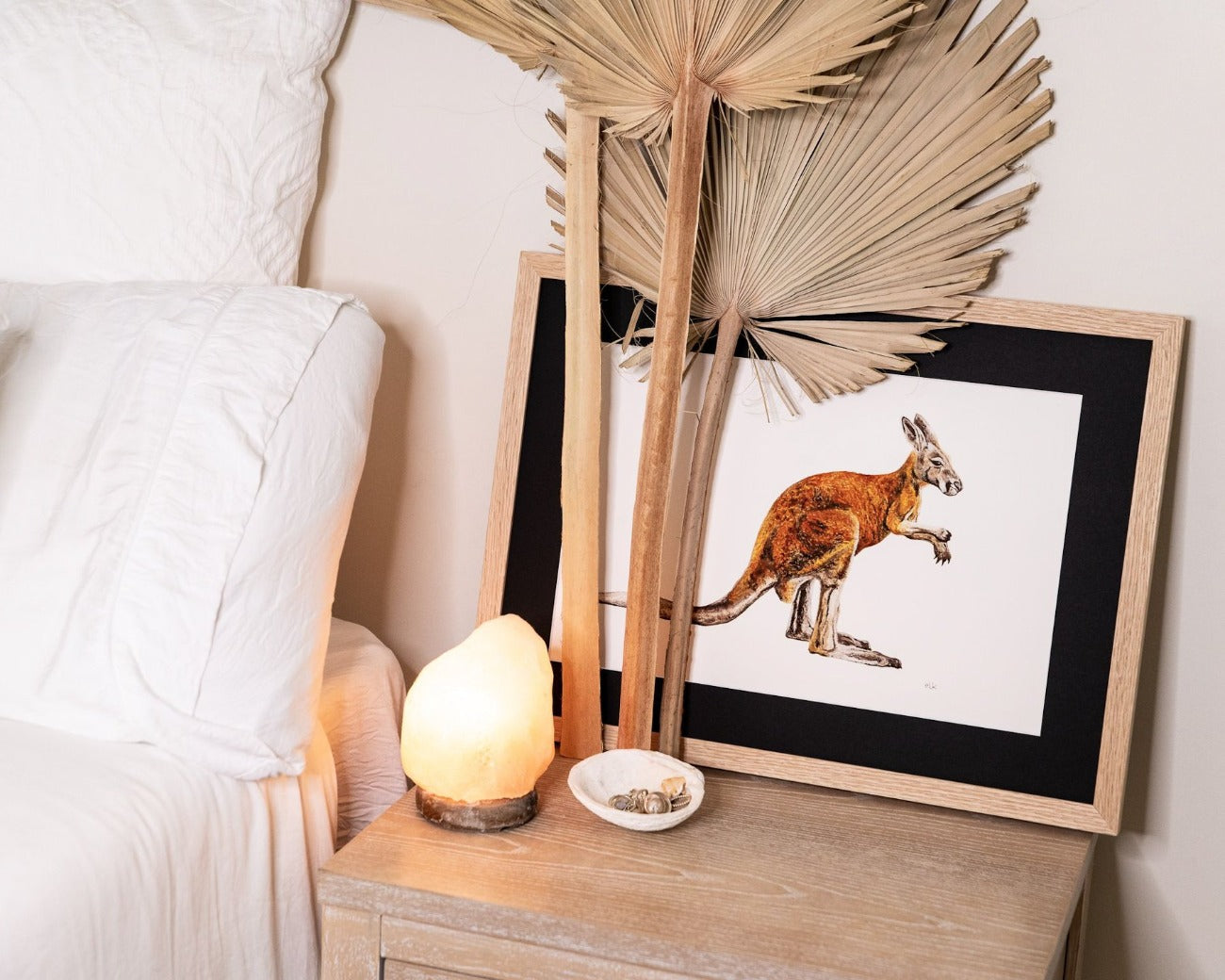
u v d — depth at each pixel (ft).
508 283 4.14
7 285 3.75
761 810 3.50
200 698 3.13
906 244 3.55
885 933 2.83
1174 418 3.59
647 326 3.80
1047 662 3.50
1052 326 3.51
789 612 3.68
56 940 2.46
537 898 2.88
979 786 3.52
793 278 3.61
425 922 2.89
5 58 4.00
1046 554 3.51
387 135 4.17
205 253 3.95
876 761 3.61
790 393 3.69
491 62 4.04
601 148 3.71
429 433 4.29
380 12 4.11
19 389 3.45
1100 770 3.43
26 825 2.61
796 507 3.68
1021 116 3.46
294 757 3.29
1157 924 3.76
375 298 4.27
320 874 2.93
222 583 3.17
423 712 3.20
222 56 3.95
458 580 4.33
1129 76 3.49
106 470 3.26
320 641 3.40
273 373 3.37
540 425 3.85
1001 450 3.55
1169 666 3.67
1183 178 3.49
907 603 3.60
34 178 3.96
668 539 3.78
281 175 4.04
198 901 2.92
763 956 2.69
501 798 3.22
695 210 3.44
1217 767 3.65
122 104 3.94
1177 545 3.63
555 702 3.84
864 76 3.48
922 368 3.61
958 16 3.45
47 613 3.16
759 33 3.22
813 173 3.54
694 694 3.74
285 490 3.29
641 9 3.26
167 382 3.35
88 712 3.07
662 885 2.99
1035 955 2.77
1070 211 3.58
